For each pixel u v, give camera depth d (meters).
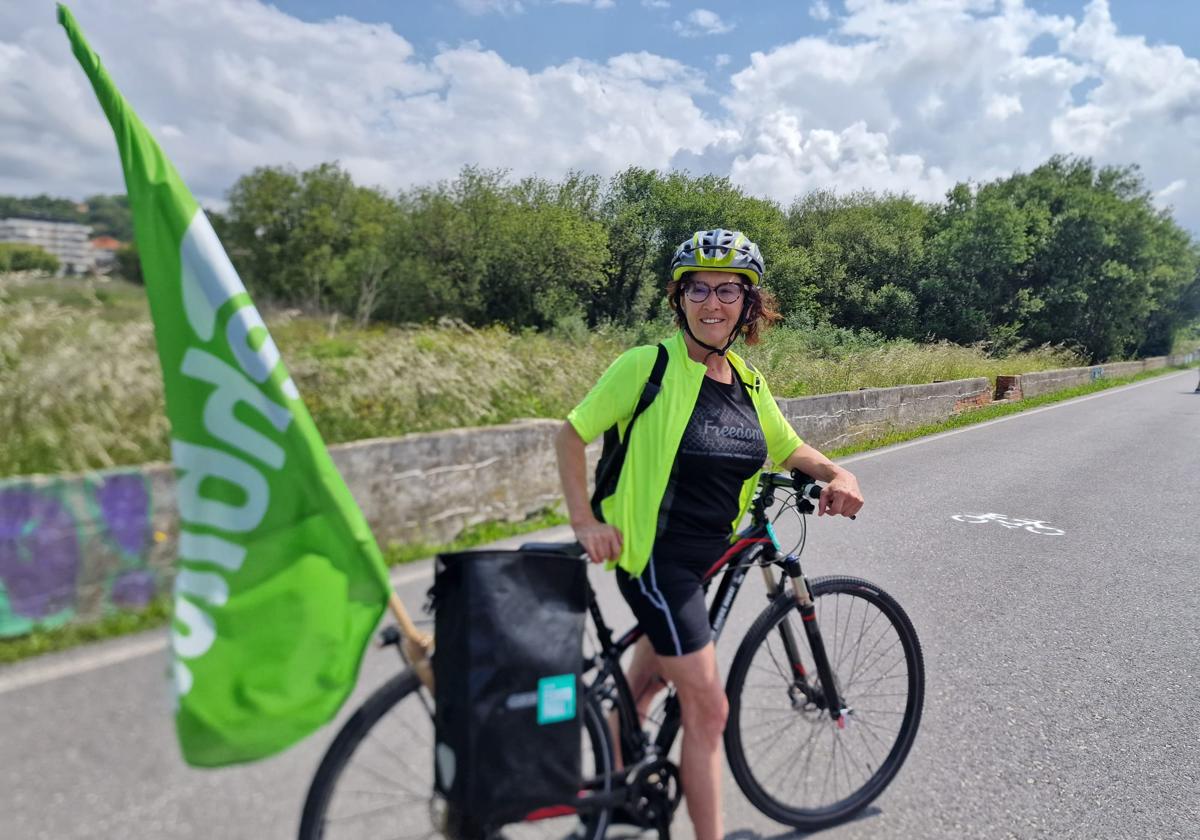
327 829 1.85
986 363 21.92
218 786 2.47
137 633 3.44
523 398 8.04
